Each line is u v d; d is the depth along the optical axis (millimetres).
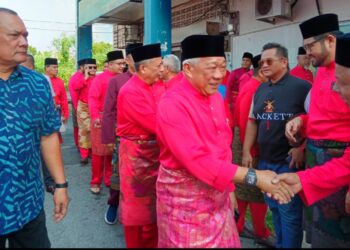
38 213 2357
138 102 3064
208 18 8961
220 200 2098
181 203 2061
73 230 4059
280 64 2982
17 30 2131
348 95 2139
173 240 2078
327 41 2543
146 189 3137
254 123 3283
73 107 8031
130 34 13242
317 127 2555
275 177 1990
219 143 2086
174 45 10703
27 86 2248
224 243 2090
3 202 2154
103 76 5293
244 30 7758
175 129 1959
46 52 33656
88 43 13992
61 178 2549
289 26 6551
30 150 2258
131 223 3156
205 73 2002
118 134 3240
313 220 2678
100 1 11266
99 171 5270
